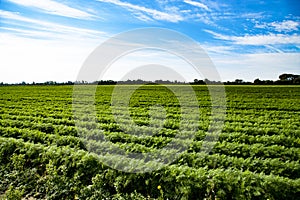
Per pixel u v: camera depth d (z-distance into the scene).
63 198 7.34
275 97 34.91
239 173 7.50
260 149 10.76
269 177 7.23
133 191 7.44
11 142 10.03
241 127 15.81
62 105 26.17
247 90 44.81
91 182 7.98
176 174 7.47
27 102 29.20
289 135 13.65
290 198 6.81
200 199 6.87
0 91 44.06
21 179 8.11
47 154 9.08
